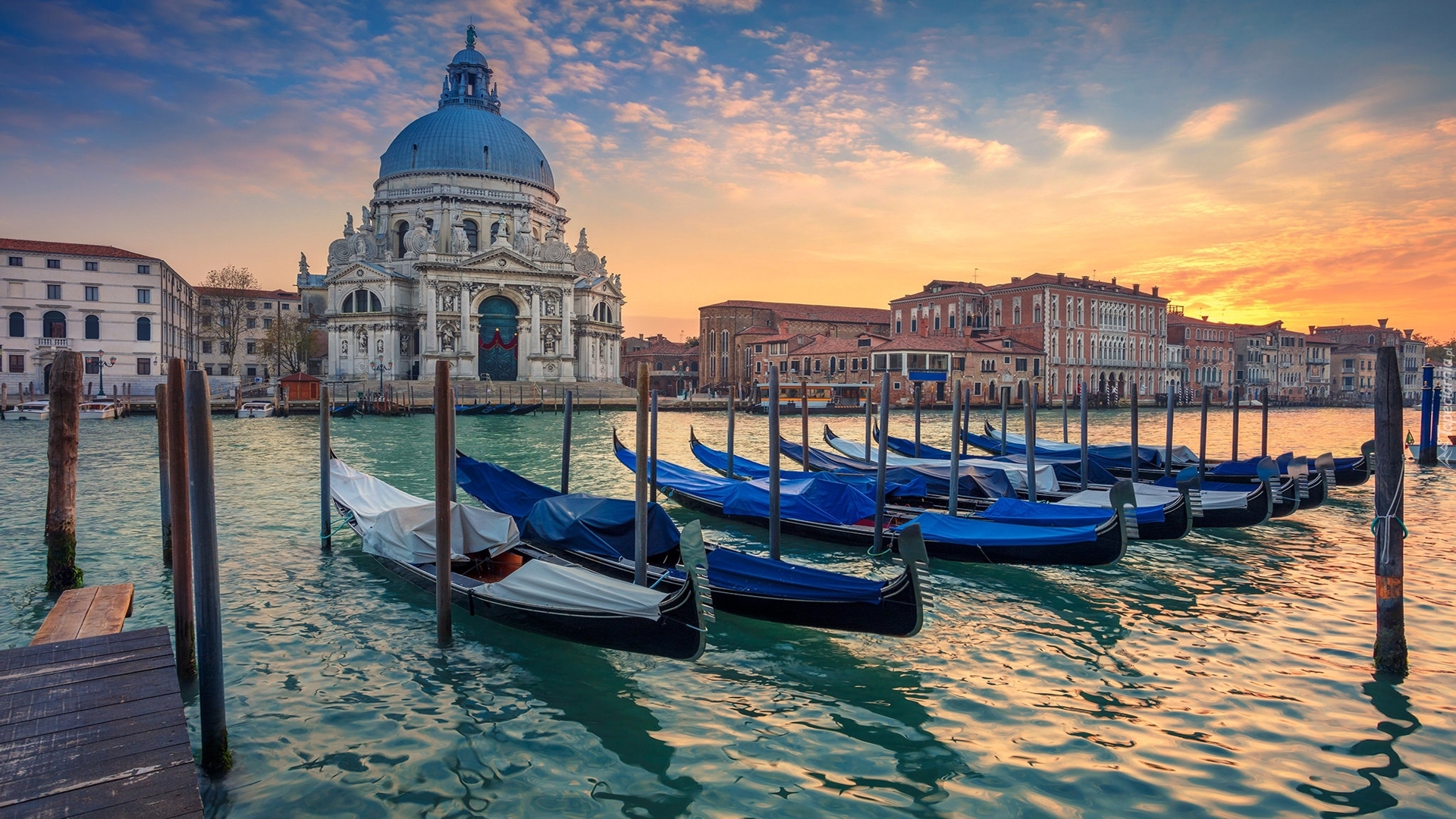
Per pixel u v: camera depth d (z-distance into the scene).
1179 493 15.62
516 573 11.16
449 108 90.50
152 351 72.12
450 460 10.84
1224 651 10.86
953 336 83.31
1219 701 9.30
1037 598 13.32
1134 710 9.08
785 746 8.30
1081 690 9.62
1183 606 12.92
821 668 10.30
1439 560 15.94
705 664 10.45
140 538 17.25
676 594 9.41
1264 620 12.23
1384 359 9.82
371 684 9.80
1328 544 17.52
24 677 7.44
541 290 82.94
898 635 10.20
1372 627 11.84
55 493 12.99
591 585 10.27
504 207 87.75
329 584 13.88
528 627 10.94
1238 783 7.55
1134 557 16.16
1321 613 12.52
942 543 14.81
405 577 13.43
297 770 7.79
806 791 7.47
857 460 23.62
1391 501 9.86
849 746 8.29
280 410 61.72
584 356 89.00
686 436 48.28
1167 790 7.44
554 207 95.19
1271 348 110.81
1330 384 120.12
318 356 88.38
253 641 11.16
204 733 7.68
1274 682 9.83
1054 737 8.47
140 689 7.23
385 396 66.25
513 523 13.68
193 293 92.06
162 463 14.80
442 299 78.44
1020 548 14.04
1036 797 7.34
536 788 7.53
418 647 10.99
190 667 9.28
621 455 22.73
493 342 81.69
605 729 8.70
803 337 91.12
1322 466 18.41
